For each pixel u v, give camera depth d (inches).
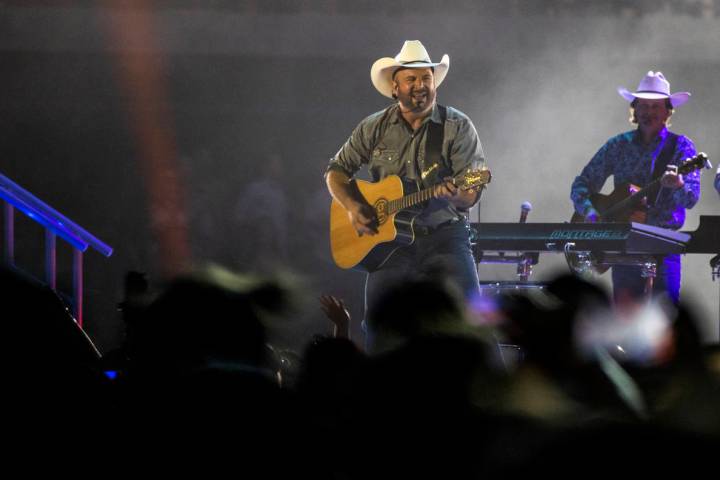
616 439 271.7
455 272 761.6
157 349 301.6
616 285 923.4
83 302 1288.1
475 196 755.4
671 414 294.7
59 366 311.6
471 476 285.4
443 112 792.3
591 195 952.9
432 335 289.6
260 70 1831.9
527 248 840.3
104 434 304.2
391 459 290.7
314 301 1253.1
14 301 311.1
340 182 813.2
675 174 879.1
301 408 310.0
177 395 298.0
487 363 292.0
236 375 297.1
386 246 785.6
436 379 285.7
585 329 325.7
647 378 330.6
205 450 296.0
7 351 308.3
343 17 1728.6
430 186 786.2
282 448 298.2
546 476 272.5
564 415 282.4
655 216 924.0
